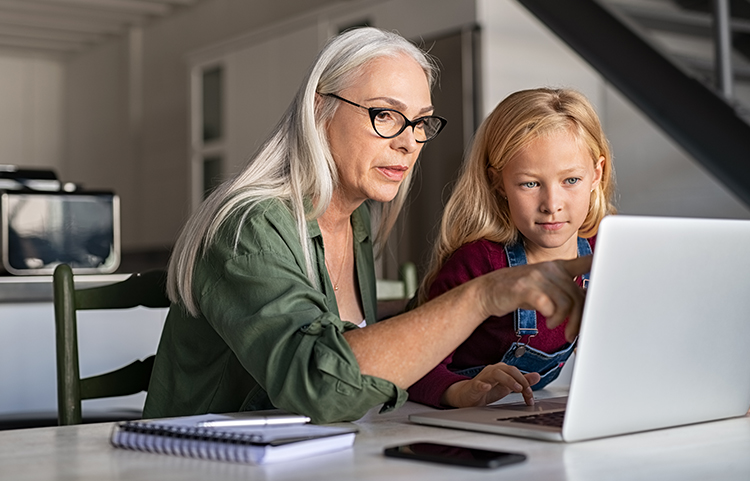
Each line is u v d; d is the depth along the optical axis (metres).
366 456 0.75
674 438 0.84
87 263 2.60
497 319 1.34
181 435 0.78
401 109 1.17
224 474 0.69
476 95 3.81
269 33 4.97
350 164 1.19
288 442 0.74
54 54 8.21
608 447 0.79
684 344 0.87
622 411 0.83
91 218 2.61
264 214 1.09
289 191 1.16
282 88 4.89
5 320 2.44
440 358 0.90
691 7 3.98
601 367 0.80
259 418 0.87
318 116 1.19
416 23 4.03
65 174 8.35
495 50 3.83
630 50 2.57
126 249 6.72
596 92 4.22
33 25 6.99
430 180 3.87
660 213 4.05
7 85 8.10
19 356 2.46
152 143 7.14
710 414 0.94
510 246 1.37
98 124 7.84
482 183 1.37
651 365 0.84
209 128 5.56
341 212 1.30
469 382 1.12
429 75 1.27
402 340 0.89
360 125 1.16
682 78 2.46
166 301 1.51
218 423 0.84
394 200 1.48
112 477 0.68
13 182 2.67
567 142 1.22
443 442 0.82
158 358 1.28
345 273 1.40
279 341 0.93
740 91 3.43
